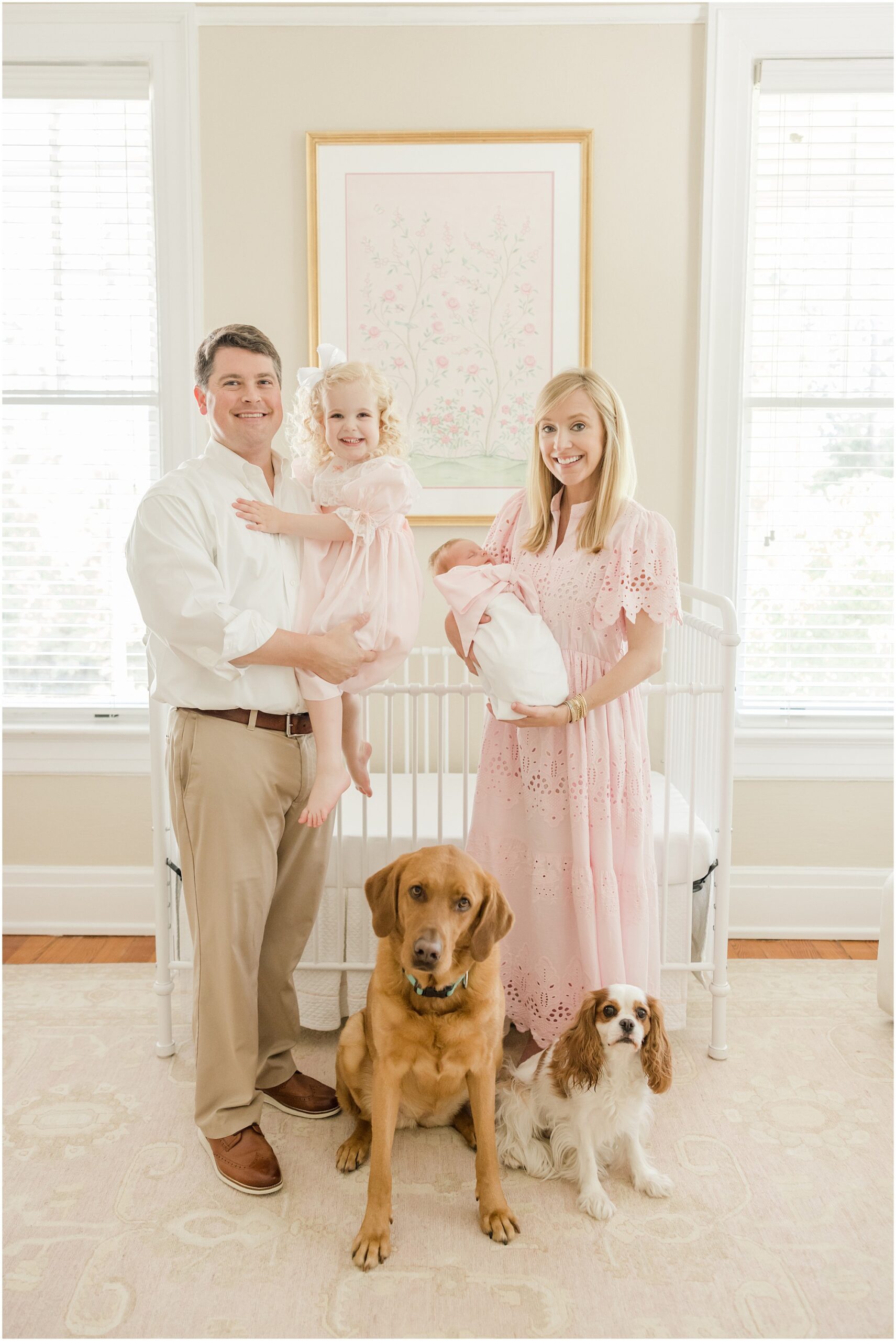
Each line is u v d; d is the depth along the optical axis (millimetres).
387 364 2998
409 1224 1750
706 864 2412
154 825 2291
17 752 3078
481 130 2924
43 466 3082
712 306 2977
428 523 3049
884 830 3121
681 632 2824
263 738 1823
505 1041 2396
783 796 3109
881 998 2518
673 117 2938
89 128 2994
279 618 1821
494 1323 1518
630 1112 1836
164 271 2975
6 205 3000
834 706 3170
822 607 3135
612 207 2973
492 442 3027
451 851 1758
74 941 3062
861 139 2977
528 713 1934
